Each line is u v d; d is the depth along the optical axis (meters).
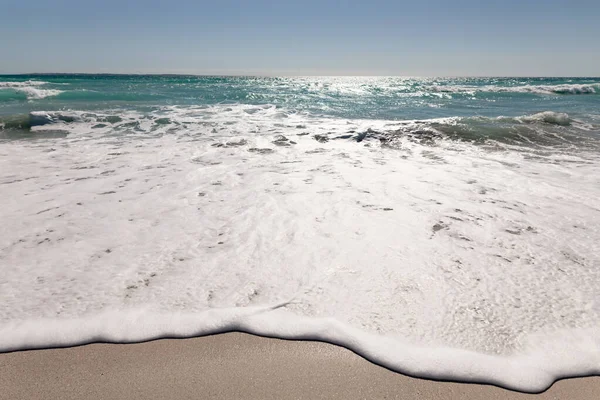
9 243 2.90
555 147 6.84
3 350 1.83
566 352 1.80
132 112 11.05
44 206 3.70
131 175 4.83
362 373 1.73
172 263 2.61
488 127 8.25
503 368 1.72
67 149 6.39
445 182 4.57
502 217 3.44
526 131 7.96
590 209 3.67
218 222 3.31
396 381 1.68
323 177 4.75
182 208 3.66
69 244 2.89
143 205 3.75
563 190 4.28
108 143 6.92
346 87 32.41
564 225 3.27
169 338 1.93
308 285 2.32
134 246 2.86
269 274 2.45
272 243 2.90
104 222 3.32
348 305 2.13
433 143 7.07
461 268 2.52
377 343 1.86
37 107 12.12
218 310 2.10
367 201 3.84
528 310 2.09
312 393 1.63
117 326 1.98
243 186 4.36
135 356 1.83
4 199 3.89
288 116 10.95
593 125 8.94
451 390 1.64
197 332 1.96
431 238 2.97
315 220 3.34
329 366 1.77
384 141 7.15
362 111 12.99
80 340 1.90
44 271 2.50
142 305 2.14
